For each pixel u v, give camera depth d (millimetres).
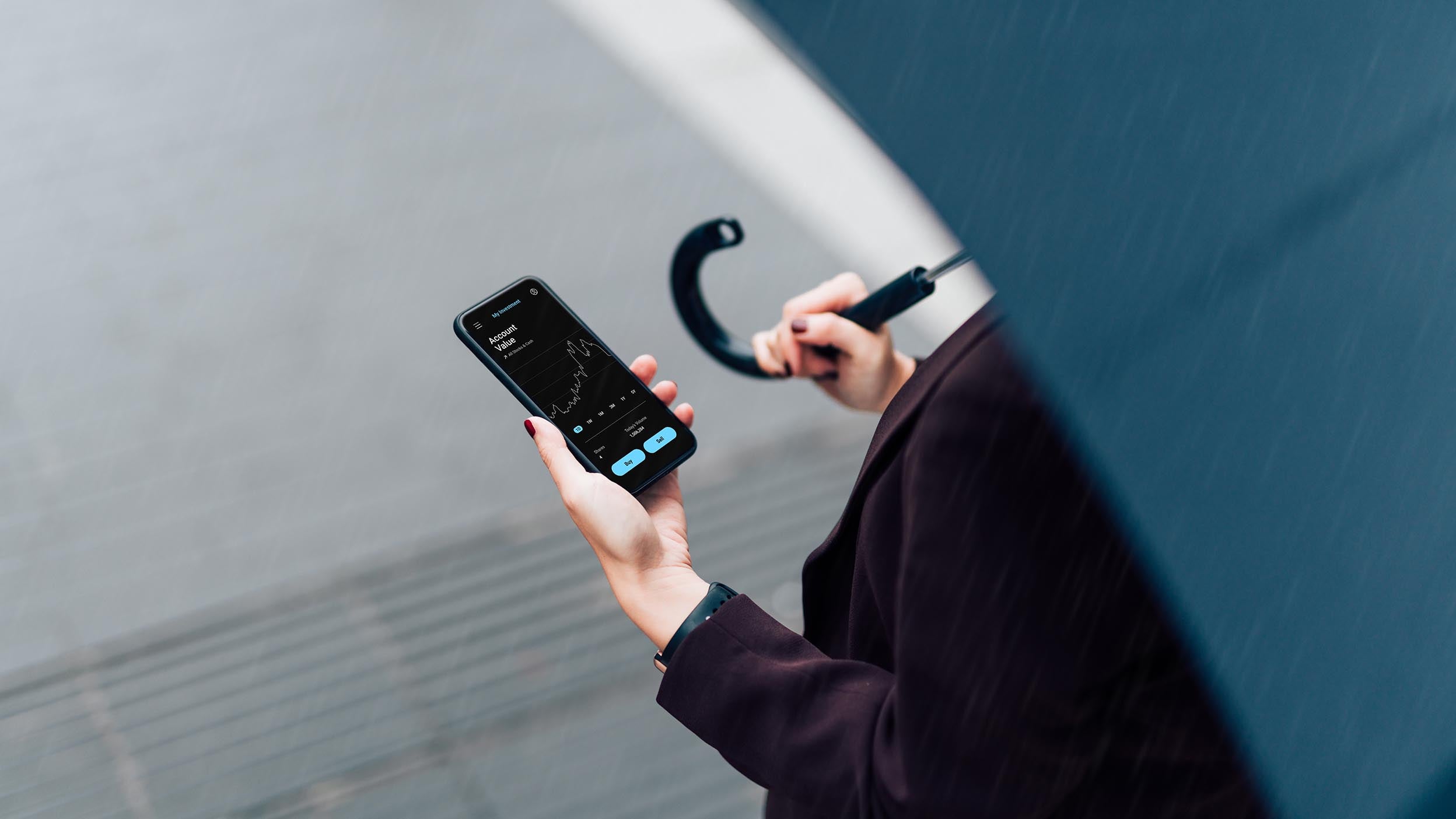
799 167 4129
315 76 4559
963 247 526
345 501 2986
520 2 4992
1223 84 523
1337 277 538
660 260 3797
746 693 900
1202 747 786
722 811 2355
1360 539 541
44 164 4086
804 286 3697
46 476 3021
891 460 828
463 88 4512
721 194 4035
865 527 856
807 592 1009
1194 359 533
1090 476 546
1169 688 764
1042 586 707
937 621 733
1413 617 540
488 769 2410
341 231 3865
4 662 2584
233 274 3684
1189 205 526
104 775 2369
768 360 1440
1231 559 541
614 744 2465
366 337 3484
